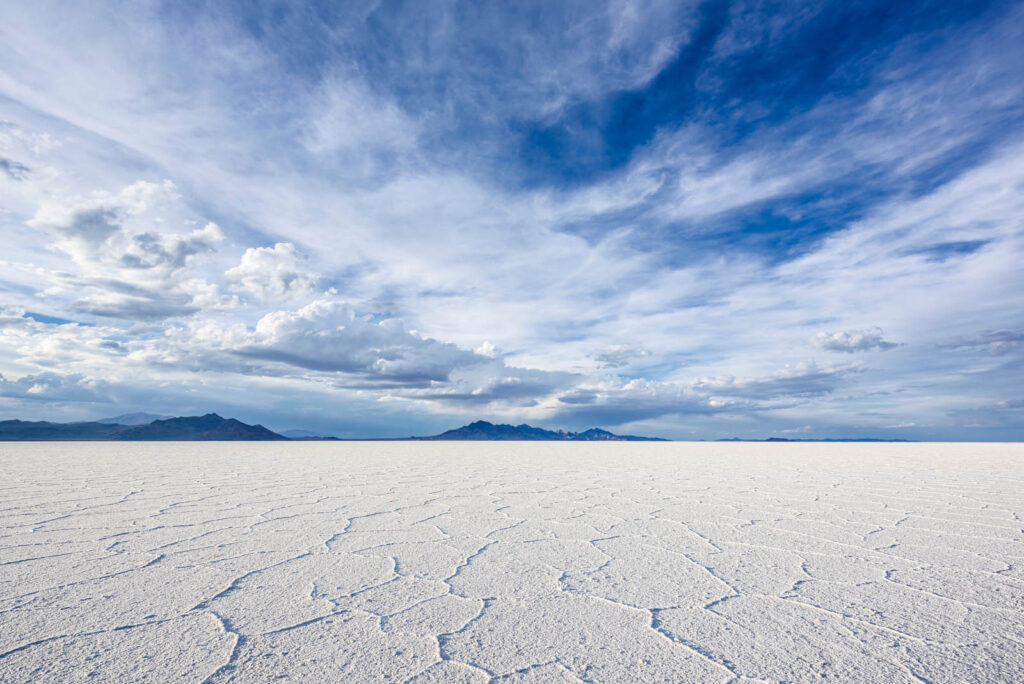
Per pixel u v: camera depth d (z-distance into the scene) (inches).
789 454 712.4
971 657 93.0
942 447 952.3
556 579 135.4
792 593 126.3
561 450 903.1
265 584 129.6
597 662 89.7
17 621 105.3
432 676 84.0
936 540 178.7
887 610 115.6
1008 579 137.4
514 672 85.7
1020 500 263.6
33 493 268.8
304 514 220.1
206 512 222.4
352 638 98.7
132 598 119.1
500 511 230.8
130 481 325.1
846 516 221.5
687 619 109.8
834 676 85.5
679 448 1000.9
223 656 90.5
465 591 125.8
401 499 263.3
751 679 84.1
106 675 83.4
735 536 184.1
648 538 180.9
